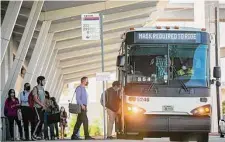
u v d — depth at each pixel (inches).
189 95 1248.2
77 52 3855.8
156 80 1251.8
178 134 1346.0
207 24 3922.2
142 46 1267.2
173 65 1259.8
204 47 1273.4
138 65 1261.1
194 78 1256.8
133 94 1245.7
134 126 1240.2
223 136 2396.7
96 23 1406.3
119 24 3531.0
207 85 1258.0
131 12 3223.4
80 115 1530.5
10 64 2472.9
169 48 1266.0
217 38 3388.3
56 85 4345.5
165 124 1236.5
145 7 3253.0
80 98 1521.9
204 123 1245.7
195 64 1264.8
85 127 1535.4
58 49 3494.1
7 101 1594.5
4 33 1729.8
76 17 2847.0
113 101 1581.0
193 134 1320.1
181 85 1249.4
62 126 2901.1
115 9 3058.6
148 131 1237.7
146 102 1242.0
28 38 2117.4
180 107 1243.2
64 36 3208.7
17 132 1893.5
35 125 1526.8
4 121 1771.7
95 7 2751.0
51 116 1764.3
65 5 2578.7
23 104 1531.7
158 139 1723.7
